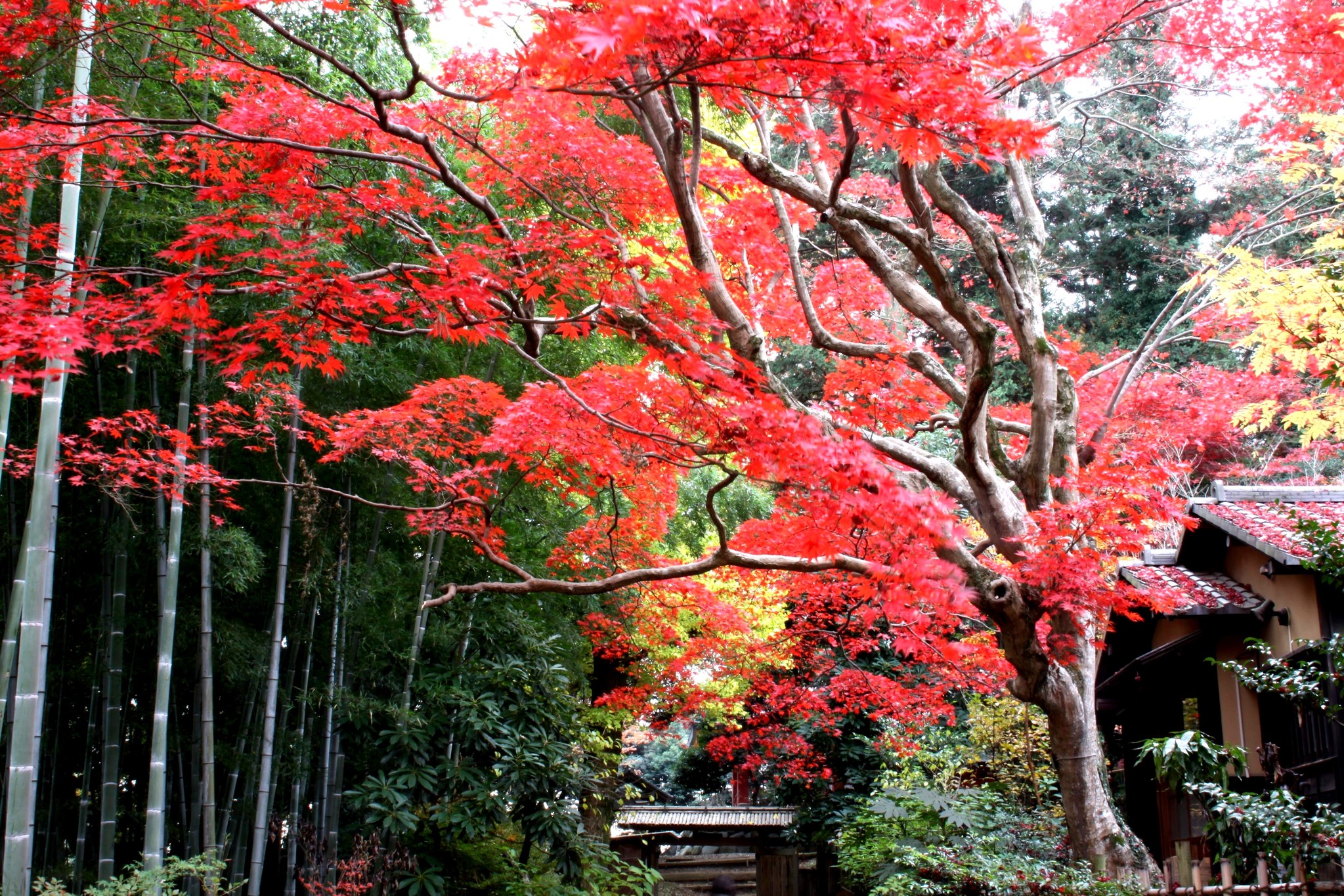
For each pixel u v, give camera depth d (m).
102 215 6.39
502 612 10.09
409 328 5.72
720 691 12.39
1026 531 6.79
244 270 4.26
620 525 8.12
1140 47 14.11
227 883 8.14
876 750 13.23
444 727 9.36
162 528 7.28
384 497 8.88
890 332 9.37
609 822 13.84
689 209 6.01
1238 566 9.20
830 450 4.32
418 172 6.38
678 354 4.80
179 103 6.96
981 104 3.95
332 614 9.05
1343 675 5.66
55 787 8.12
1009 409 9.43
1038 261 8.02
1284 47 6.45
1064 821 9.38
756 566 6.39
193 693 8.31
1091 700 7.21
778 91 5.28
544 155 6.72
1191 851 8.26
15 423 7.48
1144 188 15.98
